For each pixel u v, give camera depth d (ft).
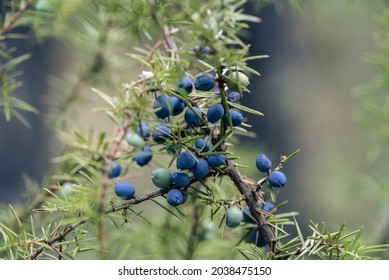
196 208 2.23
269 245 1.91
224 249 2.25
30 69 3.60
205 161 1.89
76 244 1.92
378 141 2.60
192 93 1.91
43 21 2.27
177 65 1.89
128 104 1.90
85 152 2.12
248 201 1.92
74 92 2.49
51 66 3.61
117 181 1.94
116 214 1.91
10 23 2.23
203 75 1.89
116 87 2.40
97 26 2.24
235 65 1.88
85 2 2.11
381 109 2.57
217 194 2.01
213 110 1.87
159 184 1.89
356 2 3.90
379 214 2.65
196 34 1.94
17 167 3.61
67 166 2.20
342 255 1.90
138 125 1.93
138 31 2.07
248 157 2.35
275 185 1.91
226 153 1.88
